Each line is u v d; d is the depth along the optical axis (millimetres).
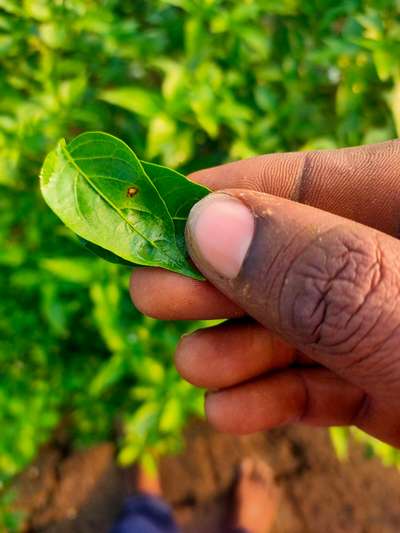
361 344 98
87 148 94
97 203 96
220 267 102
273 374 162
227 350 148
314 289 96
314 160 141
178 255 104
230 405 158
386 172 137
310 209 102
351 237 97
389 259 96
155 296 122
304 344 104
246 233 99
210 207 99
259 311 105
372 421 166
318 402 167
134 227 99
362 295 95
